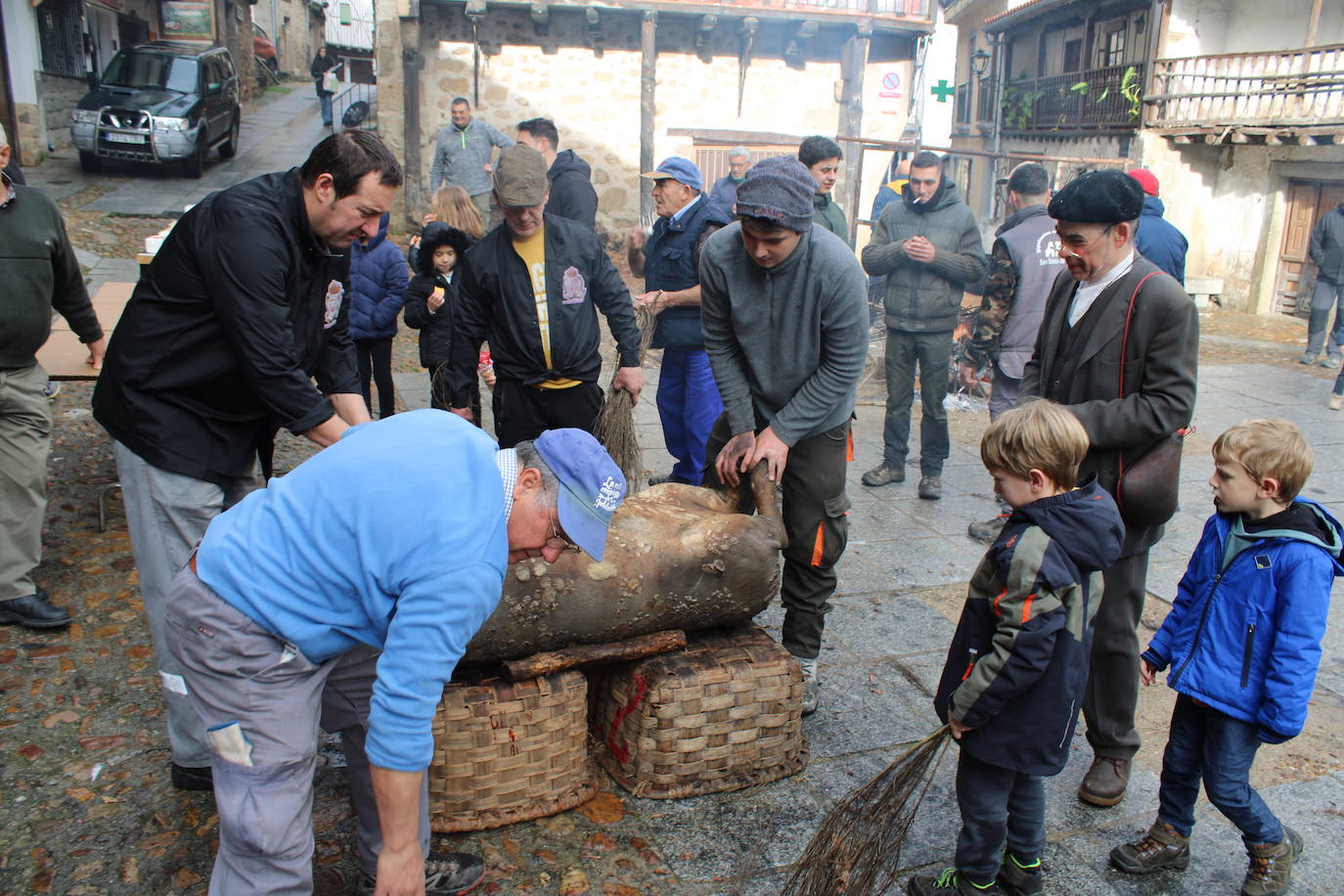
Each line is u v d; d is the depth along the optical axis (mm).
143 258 5379
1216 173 16922
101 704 3439
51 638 3820
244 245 2541
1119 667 3018
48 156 16125
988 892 2648
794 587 3555
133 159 14617
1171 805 2809
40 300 3662
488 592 1938
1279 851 2684
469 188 11414
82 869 2686
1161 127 16500
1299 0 16234
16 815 2881
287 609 1993
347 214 2621
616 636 3014
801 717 3396
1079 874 2824
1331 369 10523
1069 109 19547
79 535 4691
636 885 2697
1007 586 2383
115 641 3840
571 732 2936
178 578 2096
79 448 5781
